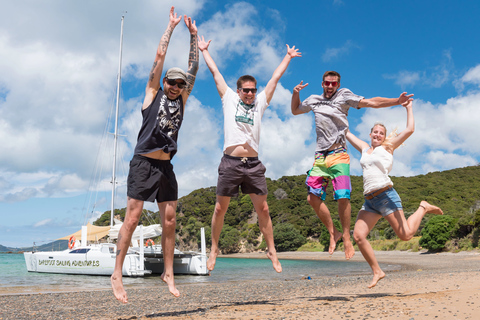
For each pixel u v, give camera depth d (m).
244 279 19.61
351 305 5.07
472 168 100.50
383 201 5.52
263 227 5.28
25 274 22.16
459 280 10.12
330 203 66.62
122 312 7.34
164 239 4.90
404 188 79.75
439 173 96.69
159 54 4.76
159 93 4.77
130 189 4.60
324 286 12.76
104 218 68.56
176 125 4.79
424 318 3.70
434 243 44.44
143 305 8.85
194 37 5.30
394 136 5.71
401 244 52.06
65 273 21.98
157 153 4.67
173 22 4.97
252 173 5.09
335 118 5.61
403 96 5.56
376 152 5.61
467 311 3.94
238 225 84.69
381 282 12.12
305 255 61.88
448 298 5.07
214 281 18.36
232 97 5.28
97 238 26.22
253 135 5.11
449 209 61.91
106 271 20.52
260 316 4.43
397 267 30.06
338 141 5.59
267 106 5.41
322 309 4.80
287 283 15.48
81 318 6.48
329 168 5.66
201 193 101.31
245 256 68.88
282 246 70.81
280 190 90.75
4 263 39.75
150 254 20.48
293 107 6.14
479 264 26.80
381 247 54.34
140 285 16.34
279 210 82.19
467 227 42.38
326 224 5.81
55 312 8.04
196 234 81.12
